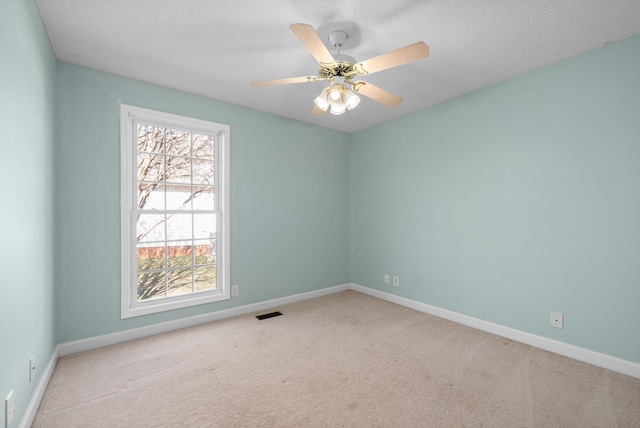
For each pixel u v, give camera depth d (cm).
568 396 184
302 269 393
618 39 209
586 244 226
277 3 175
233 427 158
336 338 271
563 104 237
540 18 187
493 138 283
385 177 394
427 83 281
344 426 159
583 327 227
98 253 253
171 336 275
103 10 181
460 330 290
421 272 350
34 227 171
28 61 160
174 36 208
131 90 269
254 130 348
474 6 176
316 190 407
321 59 173
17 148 144
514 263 268
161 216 357
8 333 132
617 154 211
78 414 168
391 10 180
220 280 326
